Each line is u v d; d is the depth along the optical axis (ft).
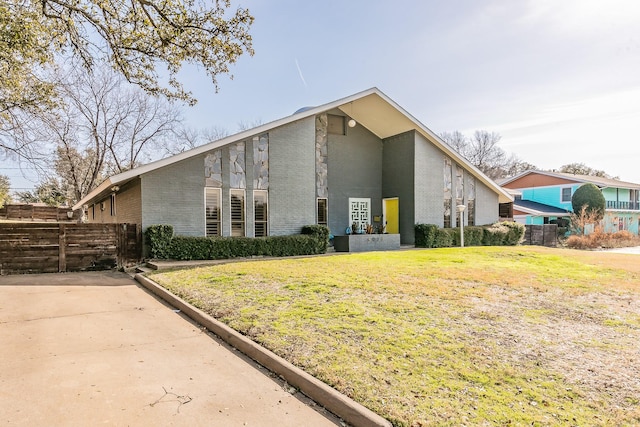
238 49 29.50
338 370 11.13
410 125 54.80
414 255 37.35
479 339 13.51
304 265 29.78
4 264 32.30
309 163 48.70
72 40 29.91
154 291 25.11
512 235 64.49
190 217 40.32
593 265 31.24
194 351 14.11
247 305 18.62
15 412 9.34
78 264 34.58
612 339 13.64
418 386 10.07
